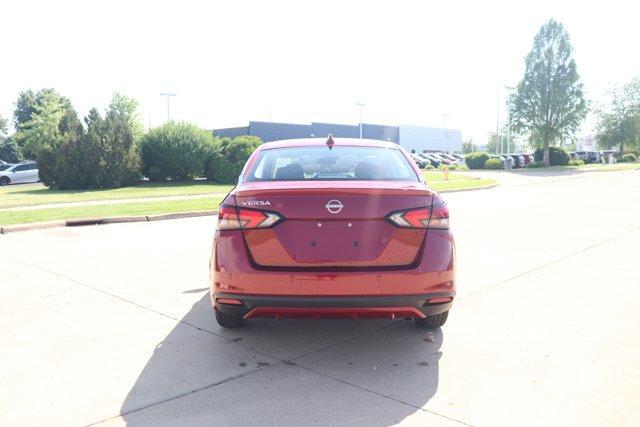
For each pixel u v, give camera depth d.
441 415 2.92
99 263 7.13
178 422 2.85
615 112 60.25
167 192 21.59
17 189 26.81
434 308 3.60
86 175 24.95
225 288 3.54
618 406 3.00
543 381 3.34
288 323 4.55
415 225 3.52
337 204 3.46
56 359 3.75
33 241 9.30
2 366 3.63
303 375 3.47
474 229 10.06
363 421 2.86
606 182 25.94
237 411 2.97
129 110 45.25
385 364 3.64
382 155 4.50
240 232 3.56
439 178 31.39
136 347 3.97
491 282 5.85
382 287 3.41
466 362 3.65
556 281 5.86
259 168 4.31
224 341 4.10
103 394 3.20
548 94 49.97
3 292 5.60
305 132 61.00
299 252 3.47
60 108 47.62
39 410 3.00
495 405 3.03
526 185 25.30
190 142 28.05
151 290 5.64
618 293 5.34
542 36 49.75
